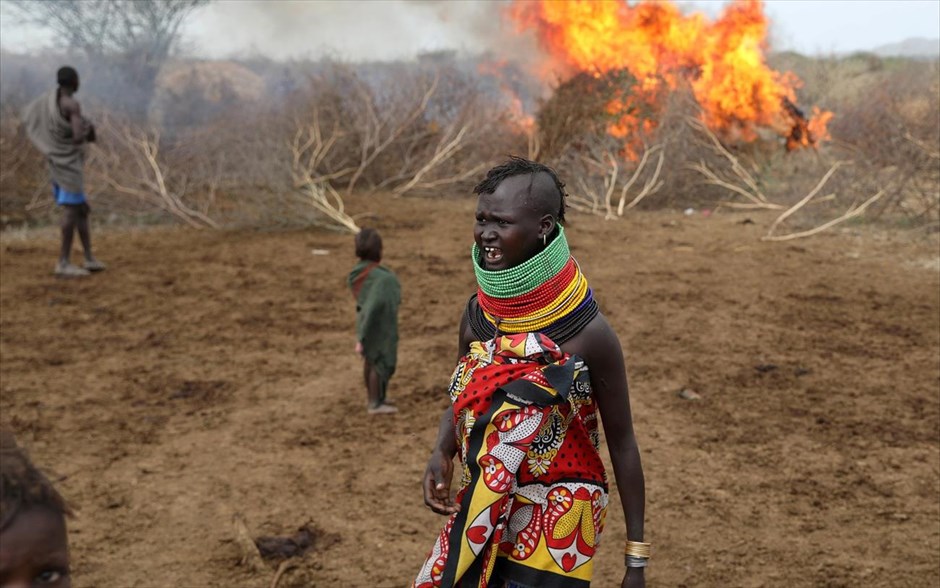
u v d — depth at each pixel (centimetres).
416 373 761
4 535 132
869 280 1049
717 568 458
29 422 663
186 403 704
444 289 1041
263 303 995
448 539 271
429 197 1722
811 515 511
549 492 270
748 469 569
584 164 1661
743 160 1678
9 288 1055
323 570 464
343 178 1781
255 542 489
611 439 279
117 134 1496
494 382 263
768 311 927
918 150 1395
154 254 1248
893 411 660
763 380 728
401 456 599
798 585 442
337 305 986
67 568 141
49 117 1074
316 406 692
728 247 1240
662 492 539
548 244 267
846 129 1767
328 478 568
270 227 1420
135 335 884
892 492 536
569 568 270
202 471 581
